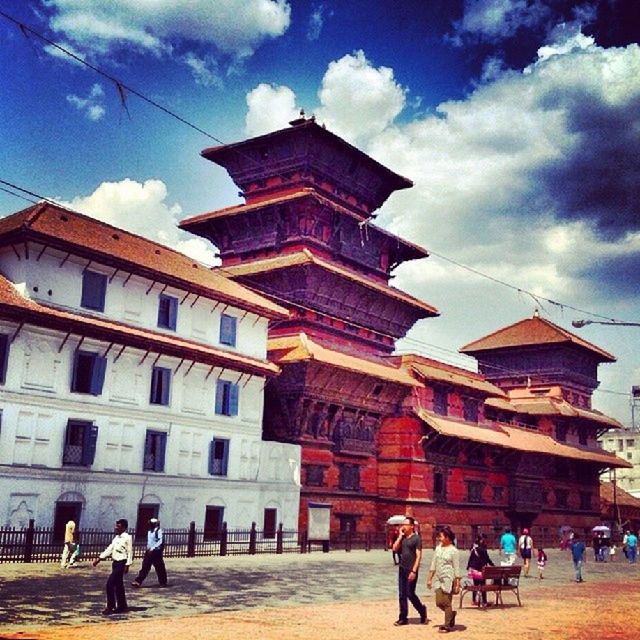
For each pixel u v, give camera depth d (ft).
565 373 263.29
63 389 106.52
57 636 44.75
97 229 123.95
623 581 109.29
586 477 262.47
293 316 168.96
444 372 193.47
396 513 175.11
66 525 95.66
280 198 174.60
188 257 145.07
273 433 161.17
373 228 189.57
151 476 117.60
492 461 211.20
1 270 107.86
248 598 67.46
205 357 127.24
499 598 73.00
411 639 48.70
